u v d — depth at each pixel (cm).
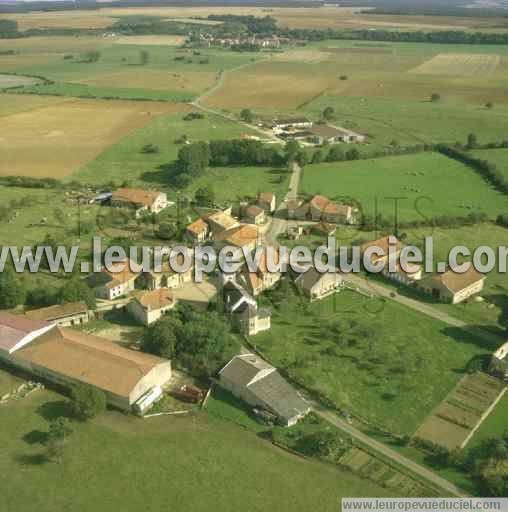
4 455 10806
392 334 14612
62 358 12812
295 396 12169
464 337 14538
